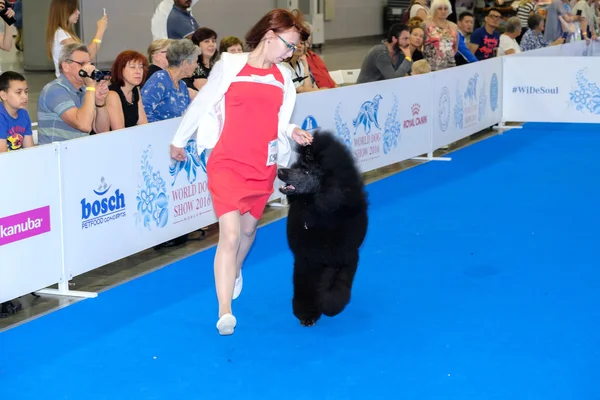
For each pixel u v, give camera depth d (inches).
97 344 178.9
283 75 177.5
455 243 256.4
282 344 178.1
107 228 222.4
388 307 200.7
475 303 202.7
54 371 163.8
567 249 249.1
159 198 241.6
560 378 158.4
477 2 922.7
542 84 467.5
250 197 175.0
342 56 799.7
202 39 307.0
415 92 382.0
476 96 442.6
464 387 154.7
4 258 190.5
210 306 204.2
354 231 176.6
